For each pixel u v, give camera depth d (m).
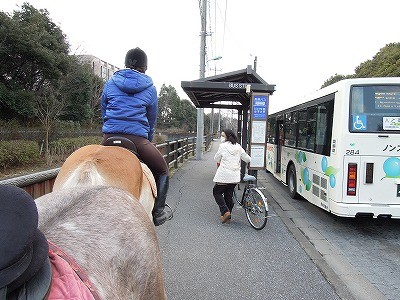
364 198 5.98
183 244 5.37
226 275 4.29
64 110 24.36
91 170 2.36
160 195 3.34
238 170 6.52
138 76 3.27
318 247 5.47
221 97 11.27
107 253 1.63
